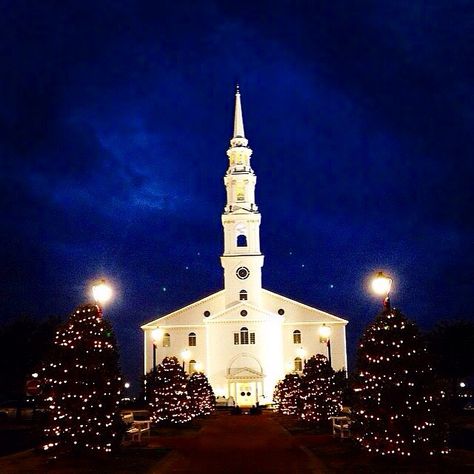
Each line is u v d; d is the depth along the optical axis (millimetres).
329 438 34062
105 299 25828
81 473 21203
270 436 37375
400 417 22484
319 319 90938
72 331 24641
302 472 21406
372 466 21859
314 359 45438
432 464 21750
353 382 24547
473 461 22188
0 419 57625
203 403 58625
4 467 22562
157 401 42781
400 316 23844
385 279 24641
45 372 24188
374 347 23547
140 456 25922
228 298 88625
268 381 84188
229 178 91562
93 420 23781
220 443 33062
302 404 44750
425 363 23078
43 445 23688
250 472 21766
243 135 93125
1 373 57719
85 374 24000
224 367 84562
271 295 91750
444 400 22891
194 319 90562
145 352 89500
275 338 85938
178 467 23438
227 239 90250
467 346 64000
